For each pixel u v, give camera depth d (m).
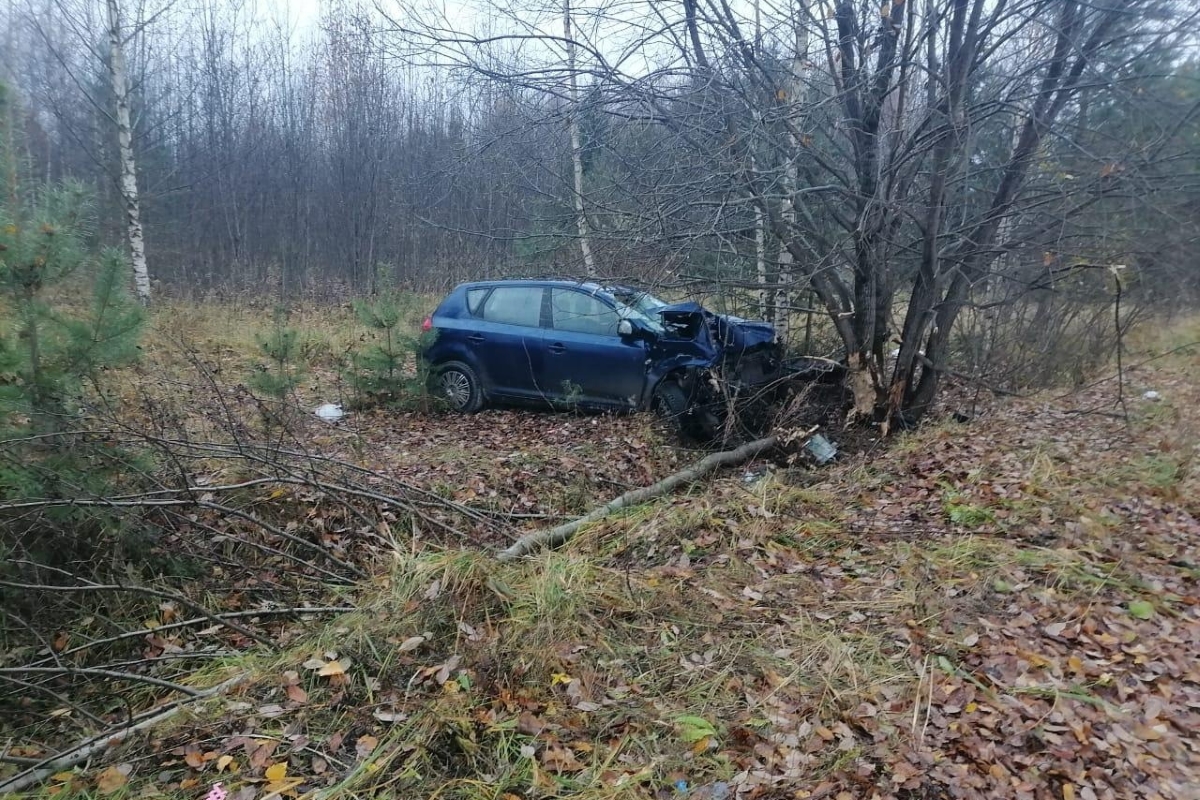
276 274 22.64
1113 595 4.19
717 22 6.50
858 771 2.95
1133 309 8.41
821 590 4.43
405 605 3.93
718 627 4.02
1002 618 4.00
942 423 7.36
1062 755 3.02
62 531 4.23
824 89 6.70
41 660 3.83
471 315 8.89
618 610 4.09
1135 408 7.95
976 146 6.84
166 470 5.04
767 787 2.90
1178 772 2.94
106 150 18.25
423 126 18.83
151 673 3.97
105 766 3.07
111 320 4.72
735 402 7.13
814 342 8.77
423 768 2.95
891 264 7.31
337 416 8.54
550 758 3.02
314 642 3.80
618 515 5.59
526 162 7.81
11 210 4.52
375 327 8.91
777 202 6.93
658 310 8.28
